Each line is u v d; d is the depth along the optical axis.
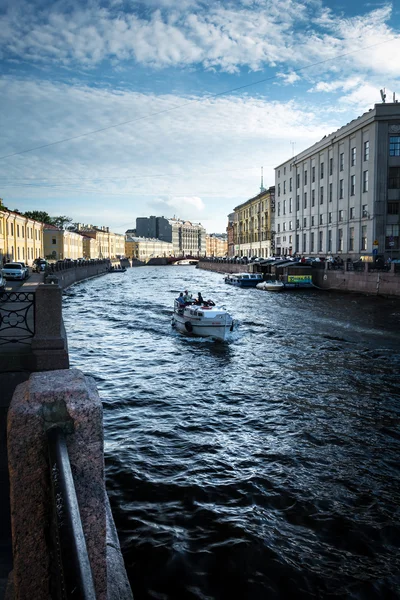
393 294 36.53
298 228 68.44
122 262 133.12
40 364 7.27
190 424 10.28
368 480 7.77
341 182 54.50
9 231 54.44
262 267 63.91
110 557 3.87
